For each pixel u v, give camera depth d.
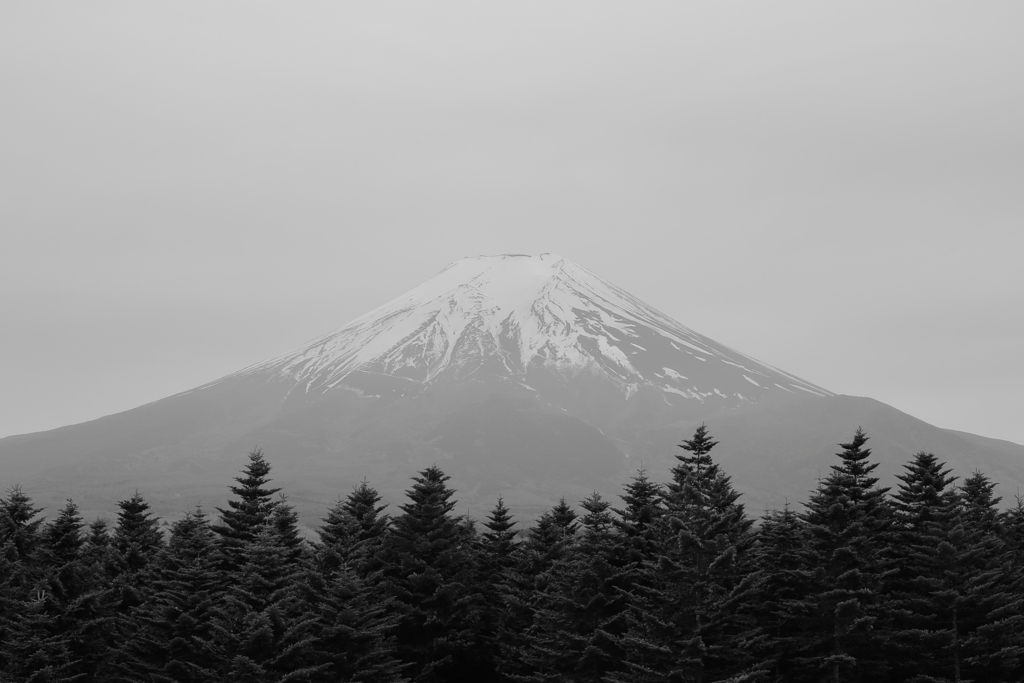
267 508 127.00
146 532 139.25
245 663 90.94
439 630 114.25
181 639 100.19
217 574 106.69
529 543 125.50
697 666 93.69
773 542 118.62
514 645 113.44
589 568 105.50
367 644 100.50
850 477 105.19
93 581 109.81
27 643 98.12
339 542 121.25
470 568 120.38
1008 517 121.75
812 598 100.44
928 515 108.38
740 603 102.81
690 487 105.12
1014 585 102.06
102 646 105.94
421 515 120.88
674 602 96.88
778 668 106.12
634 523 116.69
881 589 103.19
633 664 94.19
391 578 116.06
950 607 98.31
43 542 112.69
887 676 102.56
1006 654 93.75
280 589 97.56
